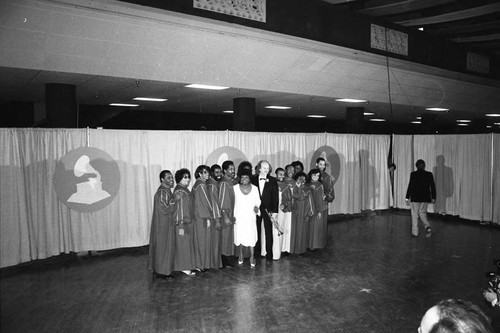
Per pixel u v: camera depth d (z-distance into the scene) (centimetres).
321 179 761
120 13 511
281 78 770
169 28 559
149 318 451
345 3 789
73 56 545
